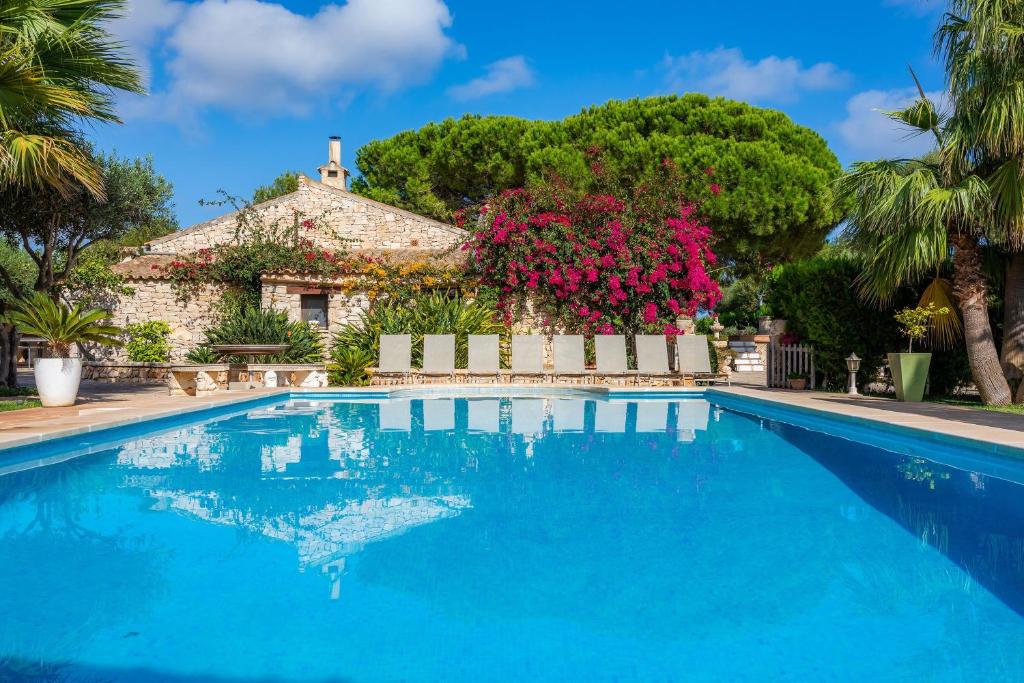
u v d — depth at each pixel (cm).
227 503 360
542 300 1371
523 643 196
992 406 782
